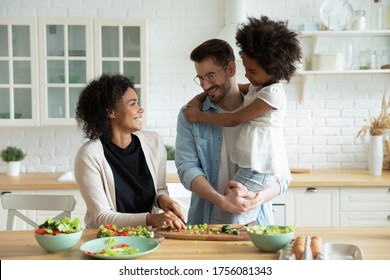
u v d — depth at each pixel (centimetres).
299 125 478
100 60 431
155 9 466
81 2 461
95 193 240
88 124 249
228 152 255
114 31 434
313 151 479
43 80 431
